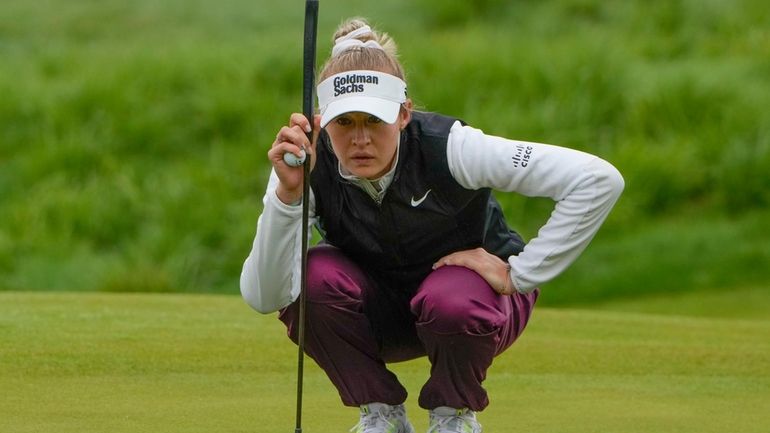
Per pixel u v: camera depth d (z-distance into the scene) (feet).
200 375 56.70
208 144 180.24
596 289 144.25
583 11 222.89
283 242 38.75
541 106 178.91
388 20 217.15
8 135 180.96
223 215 162.30
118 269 150.00
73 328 67.56
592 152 173.47
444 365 40.11
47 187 168.25
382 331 43.06
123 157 177.17
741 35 208.64
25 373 55.62
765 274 144.77
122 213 164.04
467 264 39.70
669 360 65.26
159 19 224.74
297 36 204.33
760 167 167.43
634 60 197.77
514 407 51.93
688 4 219.61
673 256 151.64
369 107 37.63
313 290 39.93
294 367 59.41
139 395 51.83
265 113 180.96
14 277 150.41
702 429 48.08
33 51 206.80
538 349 67.36
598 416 50.24
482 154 38.68
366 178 38.86
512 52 190.60
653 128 179.73
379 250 40.50
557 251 38.99
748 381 59.98
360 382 41.14
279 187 38.34
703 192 169.48
